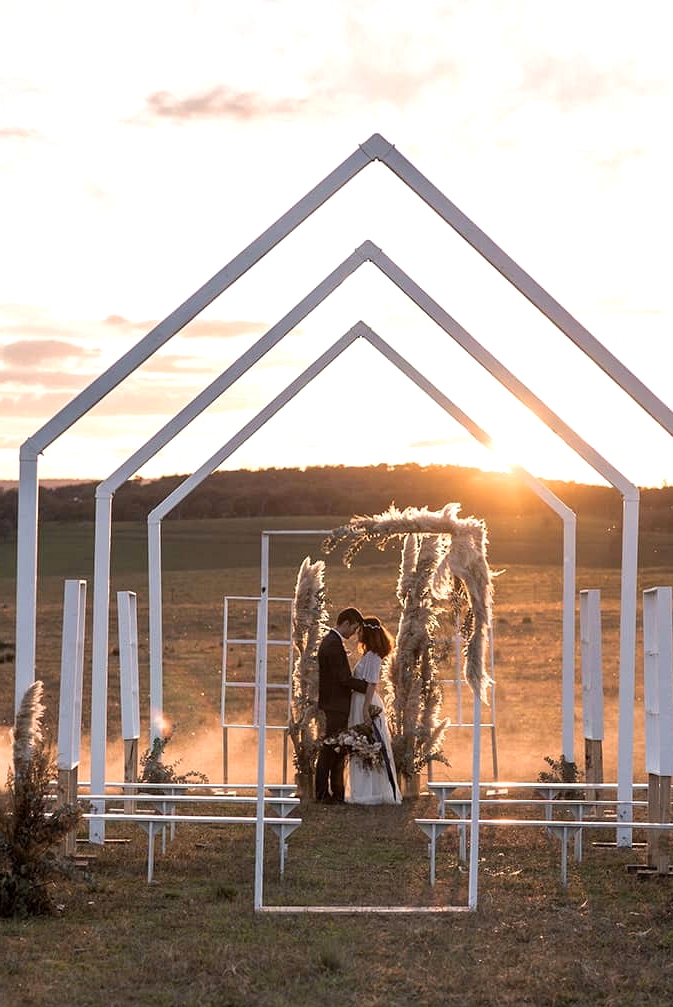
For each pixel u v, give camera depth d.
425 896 15.07
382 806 23.09
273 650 75.00
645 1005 10.86
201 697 55.44
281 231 15.61
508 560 139.50
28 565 15.48
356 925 13.65
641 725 45.53
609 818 20.92
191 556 149.88
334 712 23.64
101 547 18.81
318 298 19.17
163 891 15.16
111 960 12.00
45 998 10.78
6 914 13.73
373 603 96.75
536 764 34.66
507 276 15.81
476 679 14.84
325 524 172.88
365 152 15.53
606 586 119.38
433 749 24.44
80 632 16.88
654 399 15.76
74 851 16.70
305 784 24.56
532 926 13.55
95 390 15.66
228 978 11.35
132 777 20.64
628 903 14.77
